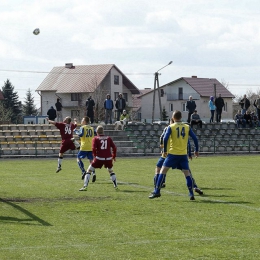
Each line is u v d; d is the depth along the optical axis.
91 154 24.14
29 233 12.38
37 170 31.05
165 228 12.95
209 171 29.84
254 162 37.78
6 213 15.00
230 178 25.44
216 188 21.14
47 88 112.50
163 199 17.80
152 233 12.40
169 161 17.45
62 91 110.81
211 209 15.70
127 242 11.52
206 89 114.31
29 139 48.38
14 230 12.68
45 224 13.45
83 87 109.81
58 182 23.48
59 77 113.75
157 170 19.38
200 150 48.69
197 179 24.89
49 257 10.27
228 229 12.80
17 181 23.98
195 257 10.29
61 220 14.01
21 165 35.44
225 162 37.78
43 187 21.39
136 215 14.73
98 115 93.81
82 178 24.52
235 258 10.22
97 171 29.89
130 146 47.62
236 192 19.78
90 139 24.14
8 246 11.12
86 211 15.38
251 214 14.84
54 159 41.91
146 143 47.75
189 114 53.59
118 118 51.75
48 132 49.72
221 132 54.09
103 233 12.41
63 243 11.41
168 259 10.16
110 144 20.44
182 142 17.36
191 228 12.94
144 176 26.75
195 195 18.91
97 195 18.86
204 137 52.50
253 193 19.48
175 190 20.39
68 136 27.77
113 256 10.37
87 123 24.20
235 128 54.78
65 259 10.15
